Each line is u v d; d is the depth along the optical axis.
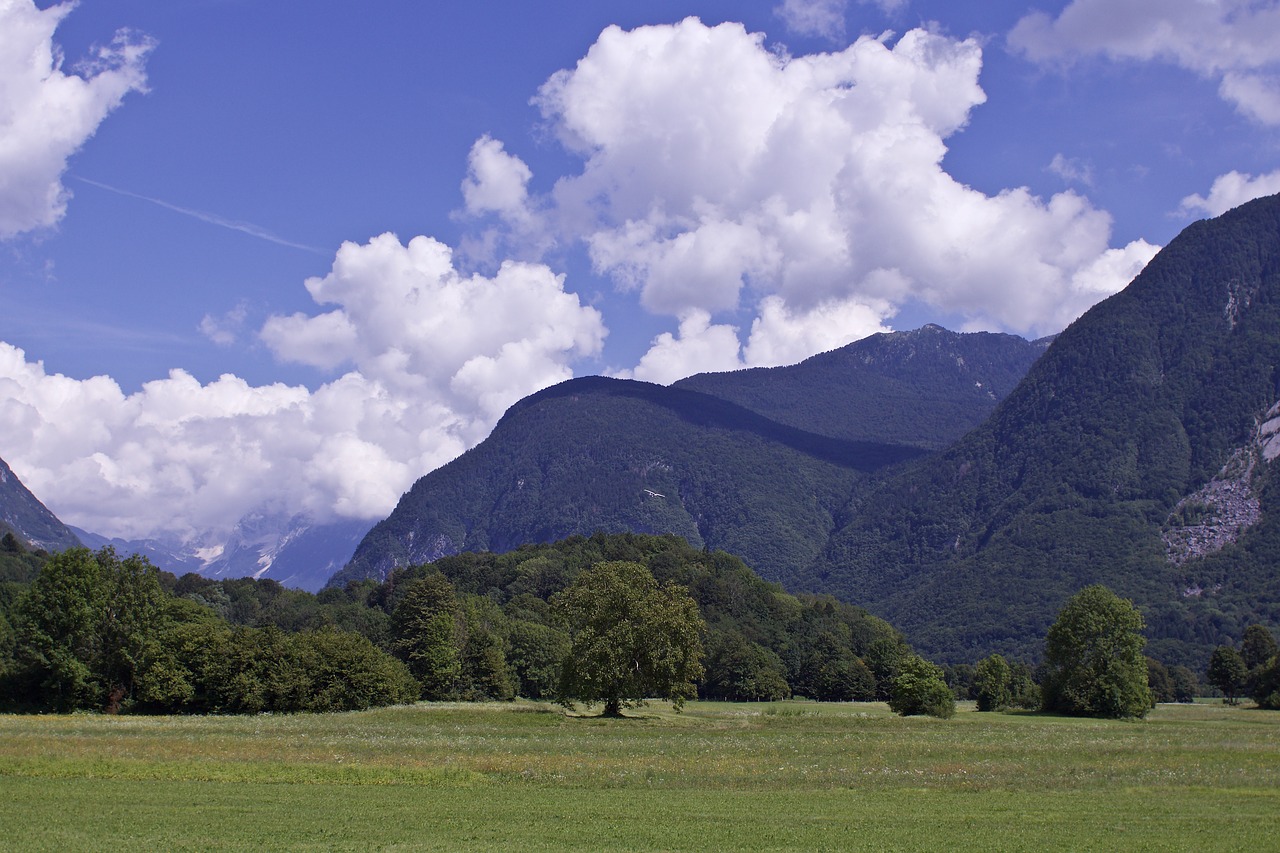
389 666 120.50
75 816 44.41
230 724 92.06
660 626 110.44
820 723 109.31
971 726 107.19
